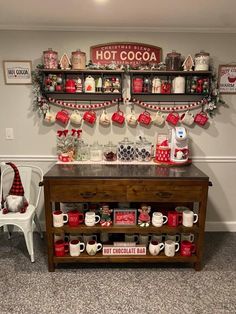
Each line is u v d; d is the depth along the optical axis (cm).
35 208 227
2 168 249
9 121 243
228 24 222
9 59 231
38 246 234
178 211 203
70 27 227
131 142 237
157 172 199
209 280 189
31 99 239
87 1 177
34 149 249
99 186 187
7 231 259
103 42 231
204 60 220
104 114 237
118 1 176
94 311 159
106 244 202
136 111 242
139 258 197
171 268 204
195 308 162
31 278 189
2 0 176
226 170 256
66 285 182
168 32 230
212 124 246
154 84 228
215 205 263
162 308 162
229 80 238
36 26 225
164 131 246
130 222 197
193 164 240
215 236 256
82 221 199
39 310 160
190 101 242
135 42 230
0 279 188
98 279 189
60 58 232
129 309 161
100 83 227
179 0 175
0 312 158
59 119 237
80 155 236
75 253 196
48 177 184
